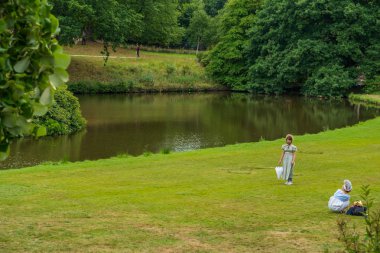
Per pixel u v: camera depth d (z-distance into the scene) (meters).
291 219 12.45
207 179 17.98
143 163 21.34
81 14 54.91
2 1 4.09
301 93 64.00
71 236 10.89
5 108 4.14
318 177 18.19
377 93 58.16
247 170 19.81
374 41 61.50
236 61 69.12
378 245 5.15
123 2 65.12
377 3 62.97
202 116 42.22
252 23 68.94
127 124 36.91
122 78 60.62
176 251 10.04
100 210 13.29
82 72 59.84
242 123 38.94
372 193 15.23
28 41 4.09
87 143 29.50
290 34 65.00
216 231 11.41
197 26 86.44
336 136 29.16
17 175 18.50
